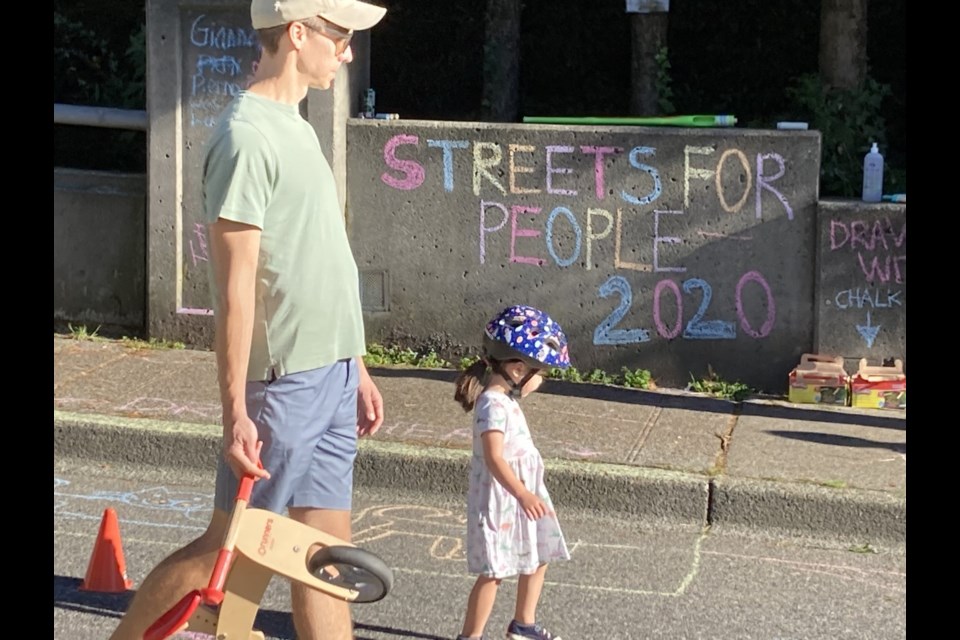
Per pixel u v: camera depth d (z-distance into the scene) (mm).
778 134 7934
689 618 5125
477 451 4594
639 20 9086
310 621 3990
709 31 9906
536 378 4672
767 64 9875
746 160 7980
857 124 8812
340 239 4051
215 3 8289
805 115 9125
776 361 8117
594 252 8203
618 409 7562
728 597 5359
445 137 8250
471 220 8305
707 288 8117
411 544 5875
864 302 7926
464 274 8359
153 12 8367
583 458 6598
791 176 7957
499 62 9328
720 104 9977
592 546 5938
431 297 8414
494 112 9375
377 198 8391
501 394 4594
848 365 7992
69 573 5328
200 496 6441
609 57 10078
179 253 8547
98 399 7273
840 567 5766
